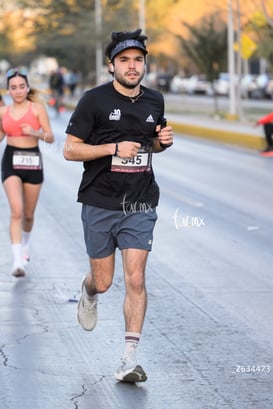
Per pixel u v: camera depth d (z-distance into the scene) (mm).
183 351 13820
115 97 12555
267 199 29938
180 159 43656
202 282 18344
